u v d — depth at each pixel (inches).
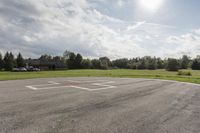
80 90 359.3
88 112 185.6
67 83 518.3
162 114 185.2
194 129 143.3
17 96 275.1
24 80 626.8
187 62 3880.4
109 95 300.0
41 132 127.8
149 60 4141.2
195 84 581.0
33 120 154.3
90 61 3663.9
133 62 4399.6
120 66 4530.0
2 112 177.9
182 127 147.1
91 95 295.9
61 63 3462.1
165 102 249.4
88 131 132.6
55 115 171.3
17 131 128.6
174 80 768.3
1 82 534.9
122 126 145.6
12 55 2957.7
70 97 272.2
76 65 3467.0
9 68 2790.4
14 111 182.4
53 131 130.4
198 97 299.0
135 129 139.7
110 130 135.9
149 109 205.8
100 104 225.3
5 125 140.4
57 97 270.5
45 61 3437.5
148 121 160.4
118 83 546.9
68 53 4274.1
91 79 726.5
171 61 3198.8
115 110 197.3
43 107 202.5
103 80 669.9
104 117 169.0
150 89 403.5
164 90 392.2
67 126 141.6
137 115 179.2
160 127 145.9
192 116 179.6
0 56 2864.2
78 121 154.9
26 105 211.2
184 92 364.5
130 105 224.7
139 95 309.7
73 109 196.2
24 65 3181.6
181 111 199.8
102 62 3828.7
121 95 303.1
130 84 519.5
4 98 256.2
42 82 545.3
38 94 298.2
